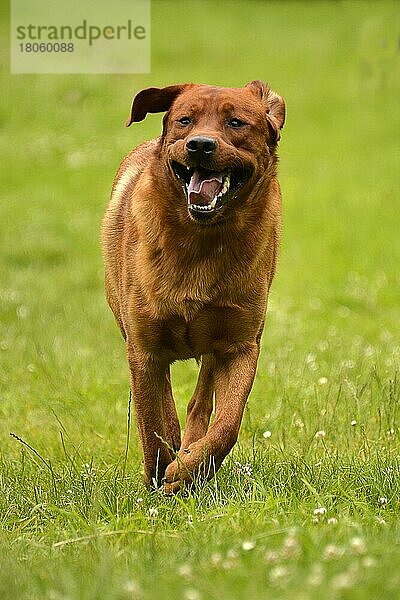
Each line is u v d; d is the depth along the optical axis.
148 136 31.55
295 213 24.67
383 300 18.73
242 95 8.52
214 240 8.38
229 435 8.49
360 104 33.56
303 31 43.06
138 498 8.11
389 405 10.20
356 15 40.41
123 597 5.82
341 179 27.34
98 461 9.56
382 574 5.91
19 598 5.98
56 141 31.02
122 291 9.02
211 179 8.13
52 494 8.35
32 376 12.98
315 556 6.31
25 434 10.73
